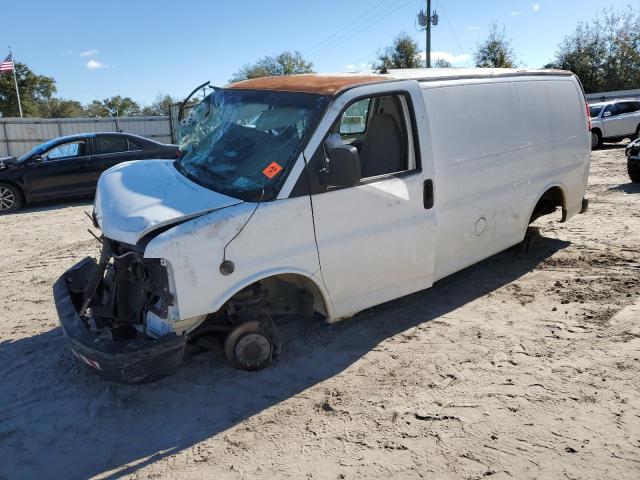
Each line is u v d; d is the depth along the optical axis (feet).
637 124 70.90
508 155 17.84
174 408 12.54
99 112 255.70
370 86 14.08
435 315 16.79
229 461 10.59
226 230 12.05
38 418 12.41
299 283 14.08
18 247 28.45
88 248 27.50
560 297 17.53
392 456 10.39
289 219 12.80
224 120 15.24
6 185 39.58
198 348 14.40
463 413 11.60
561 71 21.03
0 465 10.86
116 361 11.40
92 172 41.78
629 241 22.98
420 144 14.99
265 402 12.60
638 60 146.10
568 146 20.59
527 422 11.15
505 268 20.63
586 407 11.52
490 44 127.03
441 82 15.92
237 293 12.89
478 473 9.76
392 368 13.75
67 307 13.52
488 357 13.97
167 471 10.40
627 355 13.50
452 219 16.16
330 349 14.94
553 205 21.48
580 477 9.50
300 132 13.20
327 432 11.30
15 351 15.76
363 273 14.35
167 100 191.01
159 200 12.91
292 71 174.60
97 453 11.10
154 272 12.09
